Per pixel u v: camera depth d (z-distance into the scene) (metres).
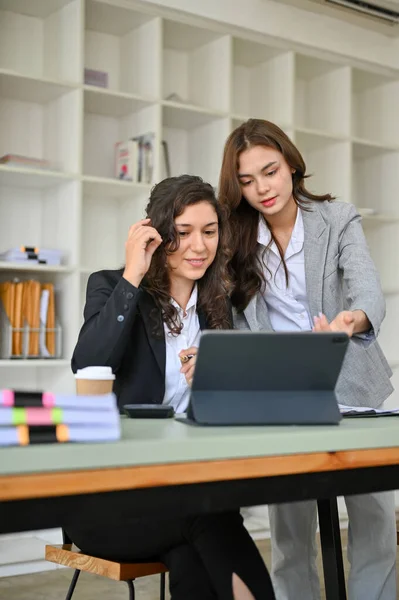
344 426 1.45
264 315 2.49
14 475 1.06
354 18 4.83
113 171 4.45
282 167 2.35
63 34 4.09
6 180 4.04
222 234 2.16
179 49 4.67
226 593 1.38
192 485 1.21
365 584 2.45
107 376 1.63
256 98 4.87
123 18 4.24
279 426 1.43
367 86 5.32
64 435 1.13
